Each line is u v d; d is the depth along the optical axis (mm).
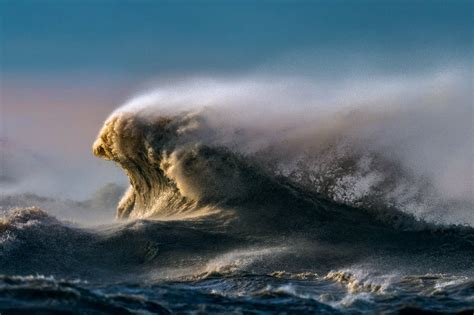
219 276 54938
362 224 68000
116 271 56656
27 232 58906
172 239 61719
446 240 65625
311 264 58875
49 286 44344
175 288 49844
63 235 60031
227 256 59406
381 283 52906
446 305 47469
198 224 65188
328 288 51906
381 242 64812
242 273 55750
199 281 53625
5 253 56188
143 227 62562
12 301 41562
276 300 47562
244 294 48875
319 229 66062
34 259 56375
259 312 45031
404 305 47000
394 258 61281
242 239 63375
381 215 70000
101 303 42844
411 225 68250
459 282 53375
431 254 62500
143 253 59719
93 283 49406
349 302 47688
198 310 44656
